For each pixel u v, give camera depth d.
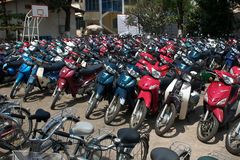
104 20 43.59
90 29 40.28
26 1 31.06
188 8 28.98
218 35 27.22
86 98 8.84
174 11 29.72
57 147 4.11
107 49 12.00
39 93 9.35
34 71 8.54
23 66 8.73
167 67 7.45
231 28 27.66
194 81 6.59
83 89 8.09
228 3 27.25
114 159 4.77
